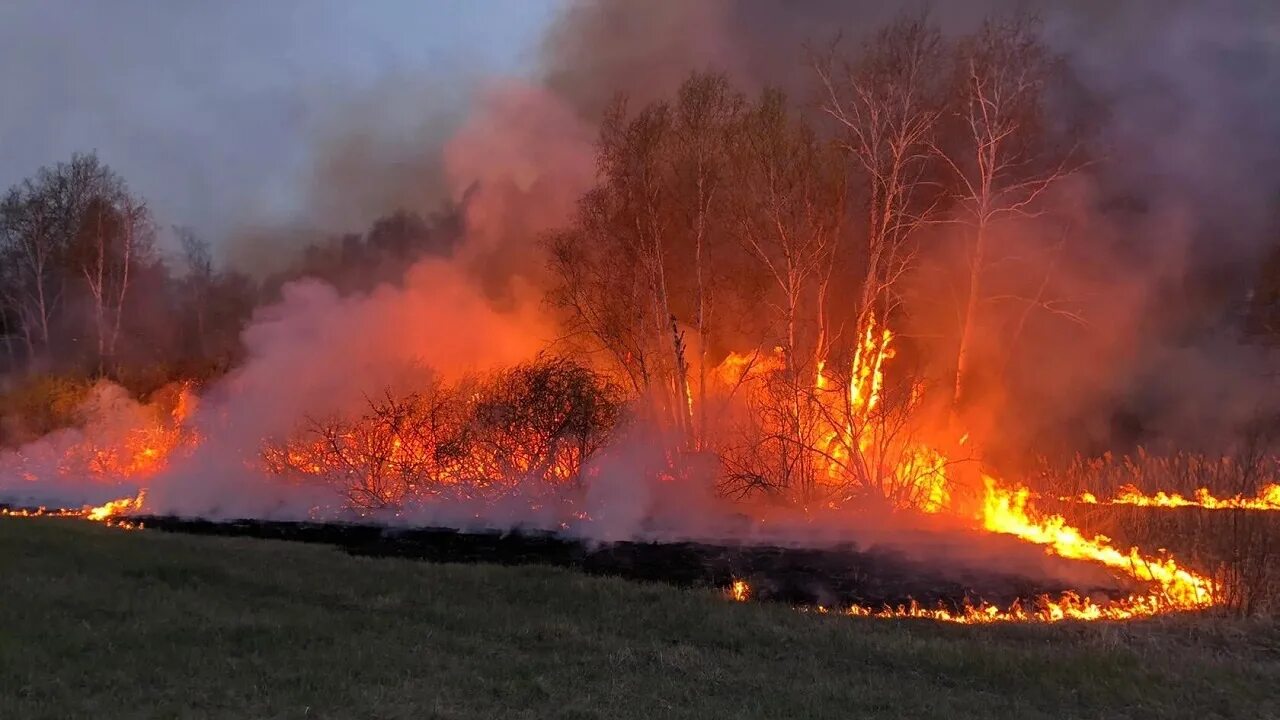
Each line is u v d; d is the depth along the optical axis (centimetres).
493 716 548
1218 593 925
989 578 1040
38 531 1179
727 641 736
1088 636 768
